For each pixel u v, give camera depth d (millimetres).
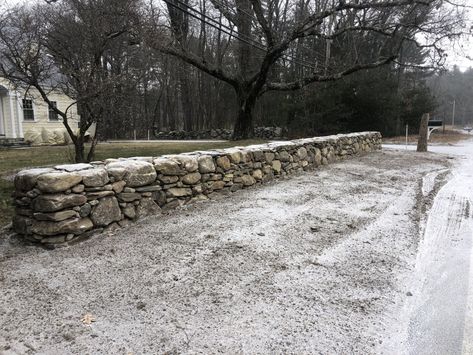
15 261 3271
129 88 6812
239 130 14477
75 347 2168
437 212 5199
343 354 2158
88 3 6086
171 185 4820
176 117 31859
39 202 3502
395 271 3260
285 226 4352
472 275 3234
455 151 14430
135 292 2779
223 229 4188
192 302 2664
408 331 2400
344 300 2746
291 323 2443
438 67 13281
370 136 12656
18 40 5656
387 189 6555
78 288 2820
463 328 2453
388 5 11305
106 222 3932
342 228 4348
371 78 22094
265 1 16969
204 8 20797
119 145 13328
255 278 3045
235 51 23266
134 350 2152
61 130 16562
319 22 11922
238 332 2338
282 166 7309
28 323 2385
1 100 15516
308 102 21375
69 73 5773
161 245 3678
